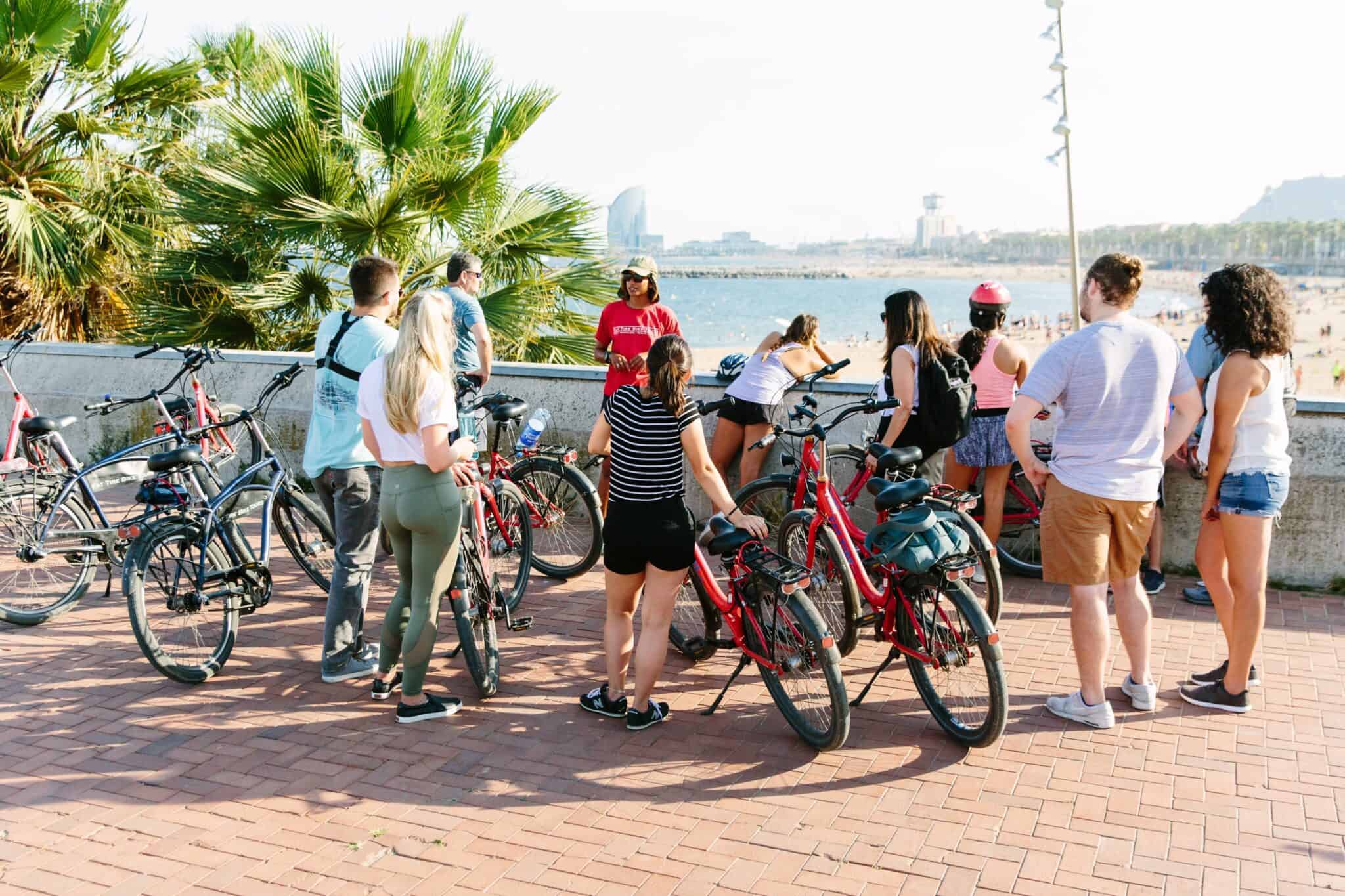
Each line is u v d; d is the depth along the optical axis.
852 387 6.65
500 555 5.70
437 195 10.93
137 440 8.73
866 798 3.86
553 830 3.66
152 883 3.35
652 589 4.32
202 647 5.08
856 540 5.20
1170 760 4.11
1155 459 4.26
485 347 6.57
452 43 11.87
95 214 11.98
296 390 8.20
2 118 11.90
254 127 10.73
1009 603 5.87
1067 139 18.62
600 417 4.42
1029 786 3.93
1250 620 4.39
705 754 4.21
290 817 3.74
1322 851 3.49
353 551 4.92
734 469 6.91
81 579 5.89
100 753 4.20
